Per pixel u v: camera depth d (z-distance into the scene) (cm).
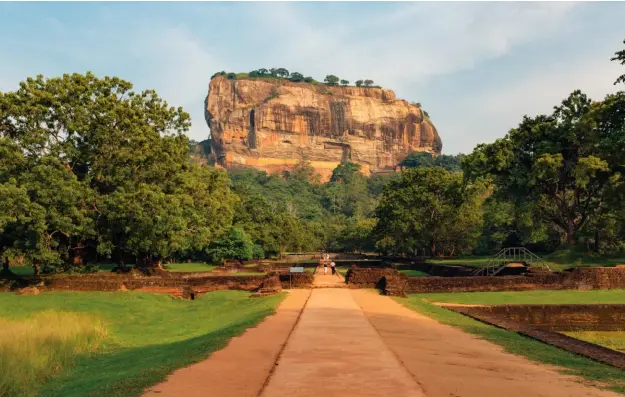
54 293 3300
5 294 3269
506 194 5125
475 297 3114
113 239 3959
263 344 1434
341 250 14200
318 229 13412
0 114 3544
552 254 4588
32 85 3681
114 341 1881
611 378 1130
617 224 5147
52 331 1719
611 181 4353
